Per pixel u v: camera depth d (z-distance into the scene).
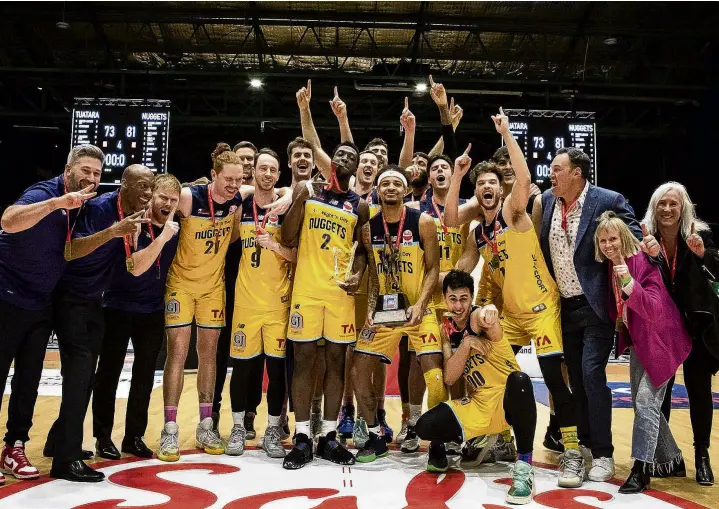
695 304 3.28
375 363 4.04
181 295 3.81
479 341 3.34
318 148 4.66
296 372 3.66
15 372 3.28
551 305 3.60
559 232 3.60
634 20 11.53
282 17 11.34
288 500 2.86
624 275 3.15
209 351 3.91
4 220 2.87
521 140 10.04
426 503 2.87
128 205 3.35
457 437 3.33
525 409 3.00
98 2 10.96
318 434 4.47
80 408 3.22
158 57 12.96
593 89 13.15
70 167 3.12
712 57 12.27
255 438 4.37
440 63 12.98
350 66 13.27
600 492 3.13
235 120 13.30
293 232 3.72
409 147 5.02
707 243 3.48
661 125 13.73
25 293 3.12
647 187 15.89
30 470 3.17
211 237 3.83
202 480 3.19
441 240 4.28
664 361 3.20
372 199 4.50
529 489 2.93
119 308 3.74
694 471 3.64
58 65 12.95
